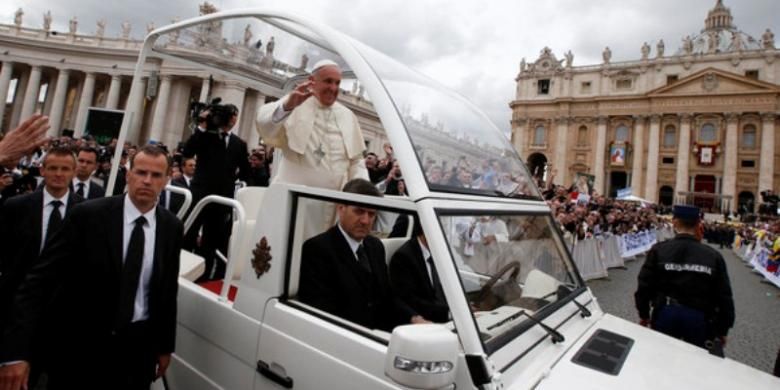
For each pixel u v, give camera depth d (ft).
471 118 8.48
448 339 4.43
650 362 6.47
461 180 6.87
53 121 126.21
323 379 5.56
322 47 9.73
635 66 169.78
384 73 7.23
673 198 157.89
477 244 6.16
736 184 148.05
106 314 6.93
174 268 7.63
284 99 8.13
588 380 5.59
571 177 176.86
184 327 7.94
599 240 36.17
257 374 6.34
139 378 7.11
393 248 8.46
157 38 11.40
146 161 7.32
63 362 6.87
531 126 188.96
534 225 8.15
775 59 151.94
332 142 9.66
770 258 43.04
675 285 11.80
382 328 7.16
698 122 155.02
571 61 181.47
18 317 6.44
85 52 123.54
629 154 166.71
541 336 6.43
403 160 5.94
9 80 132.87
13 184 19.19
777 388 6.29
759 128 146.51
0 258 10.15
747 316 25.53
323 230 7.49
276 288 6.46
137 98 11.26
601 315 8.64
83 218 7.09
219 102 14.40
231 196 14.52
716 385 6.01
